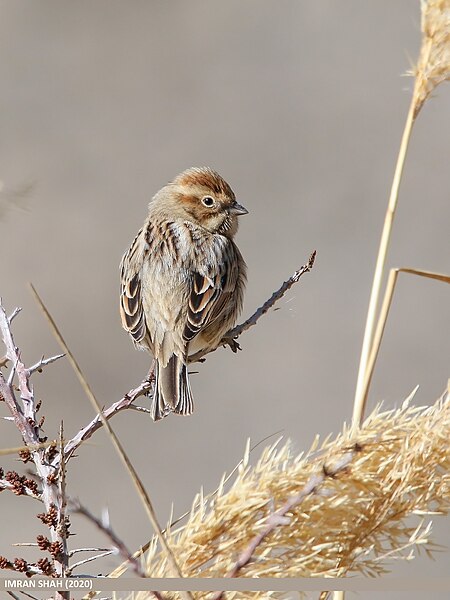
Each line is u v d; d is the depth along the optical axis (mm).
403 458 4008
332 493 3996
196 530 3963
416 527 4043
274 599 3855
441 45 5910
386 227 5820
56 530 4586
